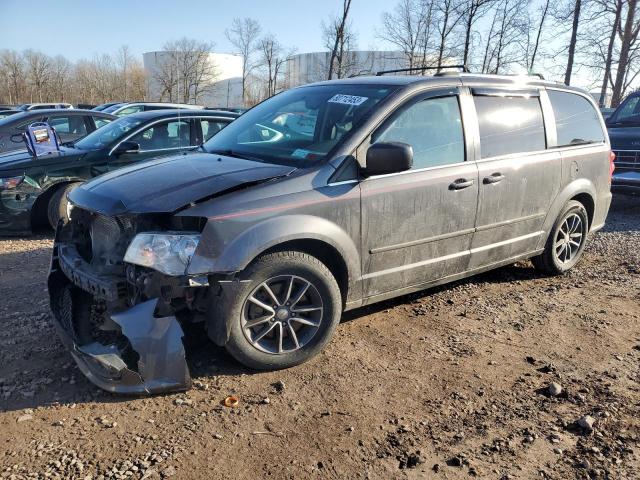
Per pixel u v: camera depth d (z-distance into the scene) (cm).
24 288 502
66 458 268
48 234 718
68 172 698
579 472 266
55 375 343
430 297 489
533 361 375
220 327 325
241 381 340
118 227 334
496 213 457
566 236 548
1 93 5116
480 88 450
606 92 2395
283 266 339
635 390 340
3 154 737
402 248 397
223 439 286
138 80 5003
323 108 414
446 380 348
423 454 278
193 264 309
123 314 305
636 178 878
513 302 483
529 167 478
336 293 363
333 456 275
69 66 5344
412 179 393
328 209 352
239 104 4891
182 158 402
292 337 354
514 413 314
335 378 347
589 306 478
